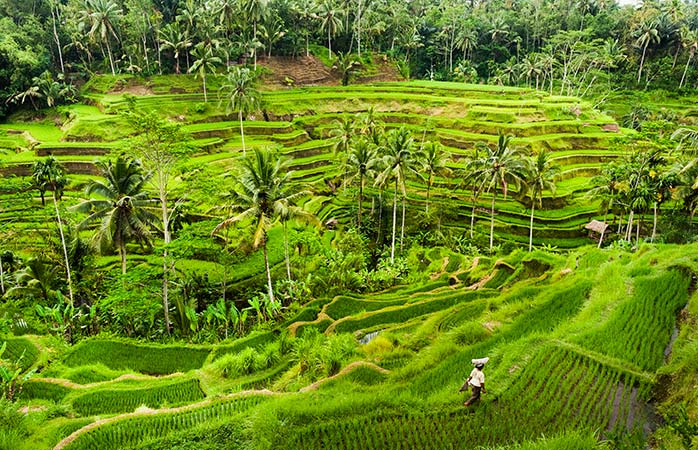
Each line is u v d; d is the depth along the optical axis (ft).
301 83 293.43
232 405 52.21
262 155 95.71
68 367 74.49
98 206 95.40
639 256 84.48
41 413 54.75
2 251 115.44
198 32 263.70
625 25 352.69
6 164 161.38
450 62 364.38
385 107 266.77
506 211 178.50
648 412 40.42
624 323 55.11
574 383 44.70
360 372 57.77
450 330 66.95
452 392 45.85
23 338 81.00
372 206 177.47
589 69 315.17
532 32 384.68
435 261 138.31
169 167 103.04
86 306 104.12
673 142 138.51
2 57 231.71
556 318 62.90
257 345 83.25
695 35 304.71
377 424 42.16
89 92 255.29
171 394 62.95
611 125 238.07
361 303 98.53
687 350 45.39
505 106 249.75
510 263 109.91
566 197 181.16
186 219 123.65
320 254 125.80
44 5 278.05
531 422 39.81
